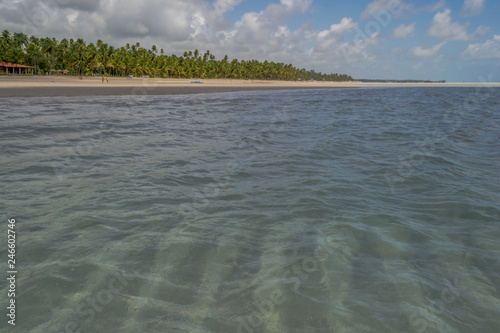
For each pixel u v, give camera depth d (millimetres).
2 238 4234
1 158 8188
